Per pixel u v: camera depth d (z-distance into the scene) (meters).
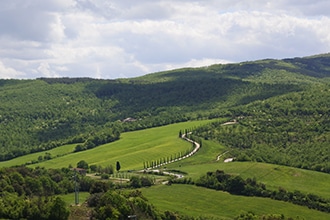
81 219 163.62
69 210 164.75
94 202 173.88
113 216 161.00
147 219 170.38
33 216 163.38
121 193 189.25
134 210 169.12
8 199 174.12
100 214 161.75
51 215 162.12
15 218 162.62
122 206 165.88
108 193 170.88
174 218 186.38
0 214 163.00
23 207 164.62
